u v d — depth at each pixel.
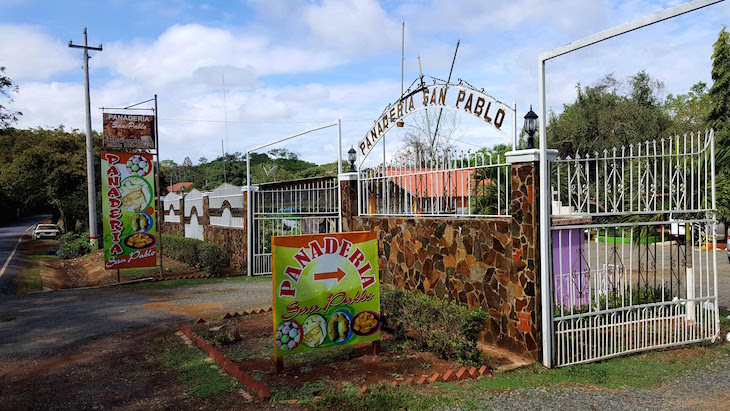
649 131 28.94
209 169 63.25
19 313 10.44
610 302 7.78
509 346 6.64
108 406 5.39
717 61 28.28
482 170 7.21
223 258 16.52
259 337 7.80
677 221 6.95
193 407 5.23
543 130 6.09
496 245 6.81
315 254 6.49
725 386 5.43
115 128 16.42
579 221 7.52
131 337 8.29
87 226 36.81
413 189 8.78
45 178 38.25
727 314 8.77
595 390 5.32
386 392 5.23
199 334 7.95
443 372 5.94
